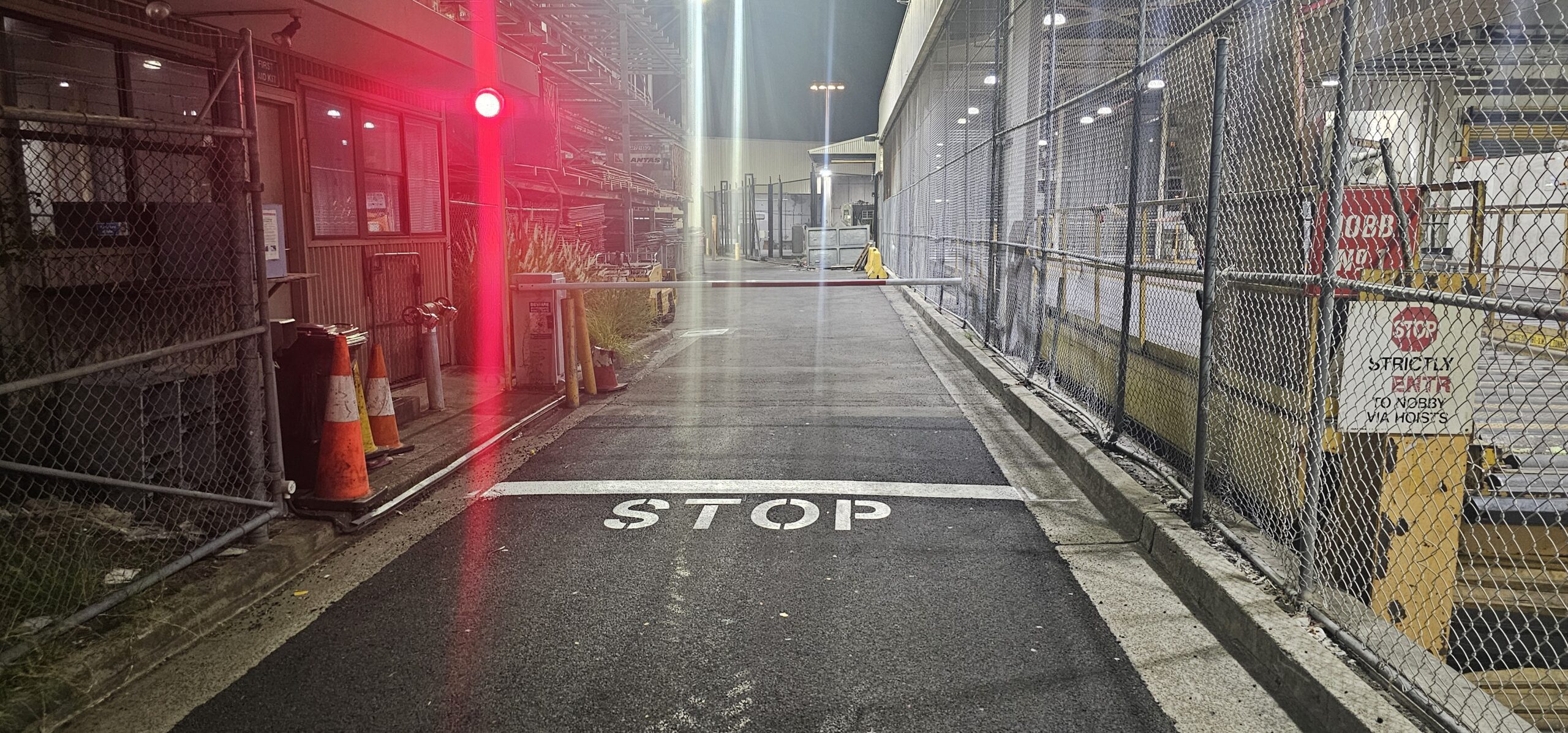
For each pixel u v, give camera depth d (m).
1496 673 4.86
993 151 12.20
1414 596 4.70
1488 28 4.22
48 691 3.43
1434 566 4.70
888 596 4.59
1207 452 5.85
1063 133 10.06
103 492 5.18
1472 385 4.12
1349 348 4.13
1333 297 3.99
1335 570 4.67
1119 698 3.58
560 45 17.67
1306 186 5.00
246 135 4.97
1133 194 6.46
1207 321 4.89
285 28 6.38
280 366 5.95
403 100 9.73
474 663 3.88
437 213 10.60
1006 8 11.93
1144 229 7.17
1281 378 5.14
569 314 9.70
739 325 17.75
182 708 3.52
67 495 5.18
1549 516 4.78
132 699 3.58
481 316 10.88
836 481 6.69
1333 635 3.70
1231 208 5.76
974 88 20.64
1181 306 6.51
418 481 6.46
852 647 4.02
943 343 14.83
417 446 7.23
